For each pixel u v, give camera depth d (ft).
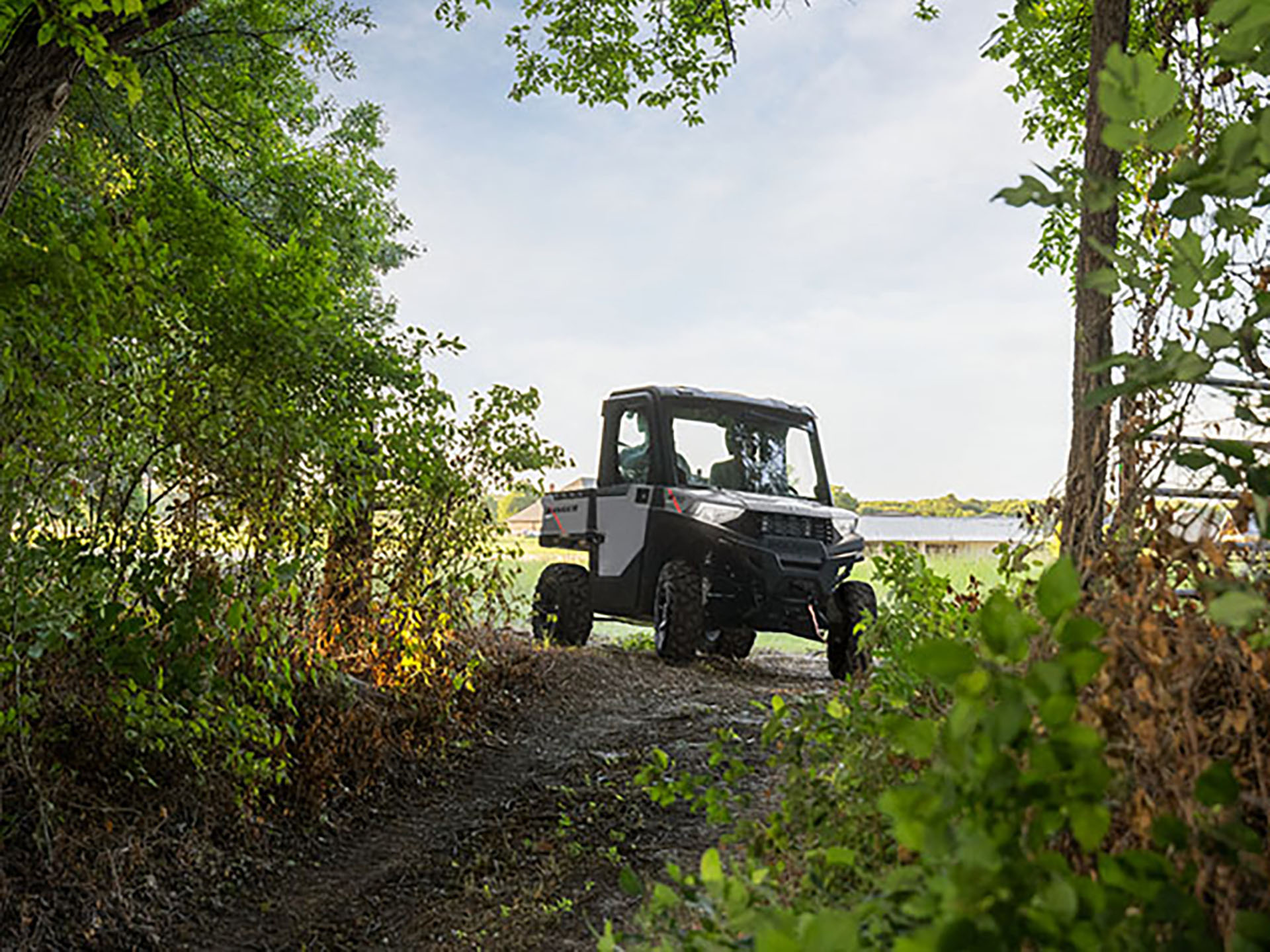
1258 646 5.95
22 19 15.83
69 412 14.33
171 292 15.85
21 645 13.42
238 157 29.78
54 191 17.58
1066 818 4.89
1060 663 4.87
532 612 35.58
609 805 19.01
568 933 13.97
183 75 28.66
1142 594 6.76
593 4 35.37
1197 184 6.20
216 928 14.43
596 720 25.40
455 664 25.21
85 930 13.16
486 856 17.17
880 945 5.44
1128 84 5.84
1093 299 11.59
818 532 33.50
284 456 16.83
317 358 17.26
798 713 10.71
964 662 4.89
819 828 8.63
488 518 22.61
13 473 13.37
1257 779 6.31
